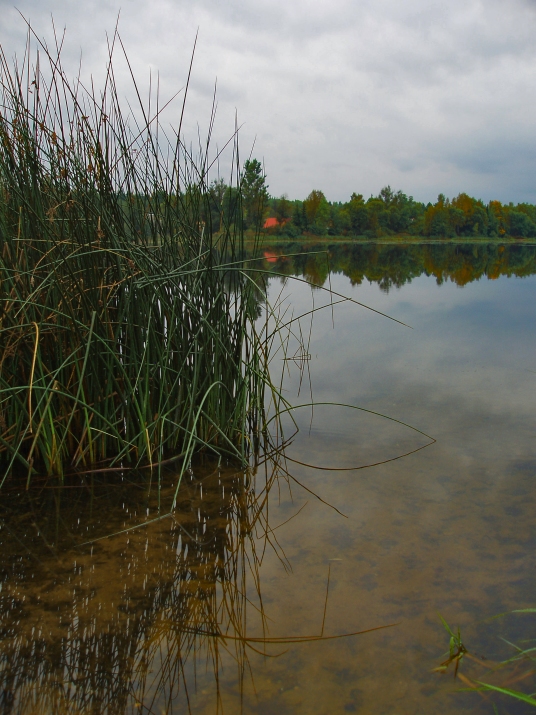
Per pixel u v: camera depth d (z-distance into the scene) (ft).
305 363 12.55
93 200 7.39
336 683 3.88
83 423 7.76
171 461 7.84
